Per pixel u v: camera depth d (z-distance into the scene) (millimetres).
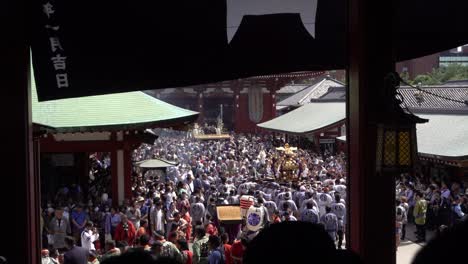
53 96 6238
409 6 7031
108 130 20031
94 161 30875
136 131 21922
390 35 6055
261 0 6684
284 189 22125
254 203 18016
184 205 20109
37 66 6152
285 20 6840
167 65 6527
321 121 47750
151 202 19484
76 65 6250
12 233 5324
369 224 5992
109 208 18641
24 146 5371
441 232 1544
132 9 6344
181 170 34688
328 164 35406
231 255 12336
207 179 27719
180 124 22297
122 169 21984
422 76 72438
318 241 1932
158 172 33000
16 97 5367
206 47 6645
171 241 12289
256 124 66312
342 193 22312
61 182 23812
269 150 51312
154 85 6523
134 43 6402
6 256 5301
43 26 6105
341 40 6934
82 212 17672
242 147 52812
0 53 5355
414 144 5645
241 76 6781
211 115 77188
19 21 5375
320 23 6902
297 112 57875
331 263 1880
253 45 6789
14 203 5336
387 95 5840
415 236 22438
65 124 19453
